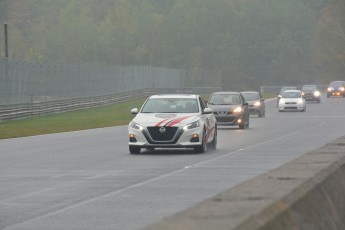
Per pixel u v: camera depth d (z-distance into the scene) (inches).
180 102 2522.1
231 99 4008.4
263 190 643.5
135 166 2012.8
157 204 1291.8
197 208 540.1
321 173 799.7
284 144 2790.4
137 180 1668.3
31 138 3472.0
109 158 2285.9
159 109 2502.5
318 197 726.5
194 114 2461.9
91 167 1999.3
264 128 4015.8
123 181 1652.3
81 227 1068.5
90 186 1569.9
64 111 6323.8
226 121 3907.5
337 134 3410.4
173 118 2411.4
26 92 5521.7
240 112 3917.3
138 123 2420.0
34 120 5211.6
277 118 5265.8
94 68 7465.6
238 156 2287.2
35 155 2443.4
